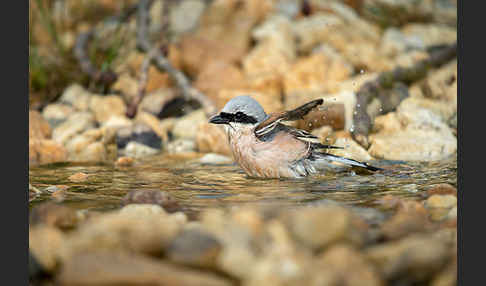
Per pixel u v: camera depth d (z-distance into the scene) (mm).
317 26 18766
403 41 18578
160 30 18781
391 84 15414
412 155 11984
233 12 19234
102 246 5699
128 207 7441
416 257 5340
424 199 8297
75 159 12430
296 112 10180
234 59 17953
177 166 11570
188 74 17953
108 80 16781
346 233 5766
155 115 15562
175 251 5406
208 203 8266
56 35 17344
